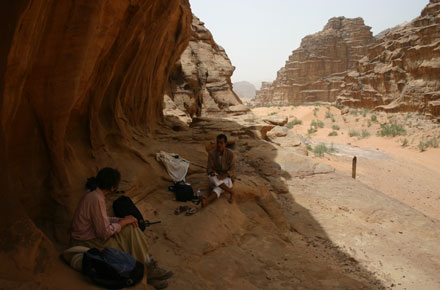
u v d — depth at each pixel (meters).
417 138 24.89
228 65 26.22
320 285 4.28
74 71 3.94
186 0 12.91
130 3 5.54
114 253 3.03
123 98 8.34
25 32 3.00
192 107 22.52
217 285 3.84
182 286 3.58
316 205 8.21
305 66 70.44
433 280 5.13
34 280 2.60
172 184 6.73
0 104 2.92
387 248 6.23
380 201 8.60
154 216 5.23
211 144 11.44
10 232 2.77
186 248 4.43
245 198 6.57
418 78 33.34
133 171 5.98
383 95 37.25
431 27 32.47
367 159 18.58
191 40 25.70
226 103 24.06
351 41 70.44
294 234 6.49
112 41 5.44
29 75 3.59
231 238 5.09
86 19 3.71
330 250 5.97
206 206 5.55
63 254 3.08
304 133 32.31
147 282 3.46
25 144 3.95
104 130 6.73
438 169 18.16
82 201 3.21
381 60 40.12
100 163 5.80
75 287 2.74
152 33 8.09
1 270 2.52
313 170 10.64
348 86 45.84
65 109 4.11
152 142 9.09
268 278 4.25
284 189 8.97
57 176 4.30
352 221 7.41
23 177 3.95
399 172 16.56
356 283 4.54
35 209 4.05
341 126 33.25
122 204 4.15
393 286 4.87
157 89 12.37
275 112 44.66
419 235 6.91
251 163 10.82
